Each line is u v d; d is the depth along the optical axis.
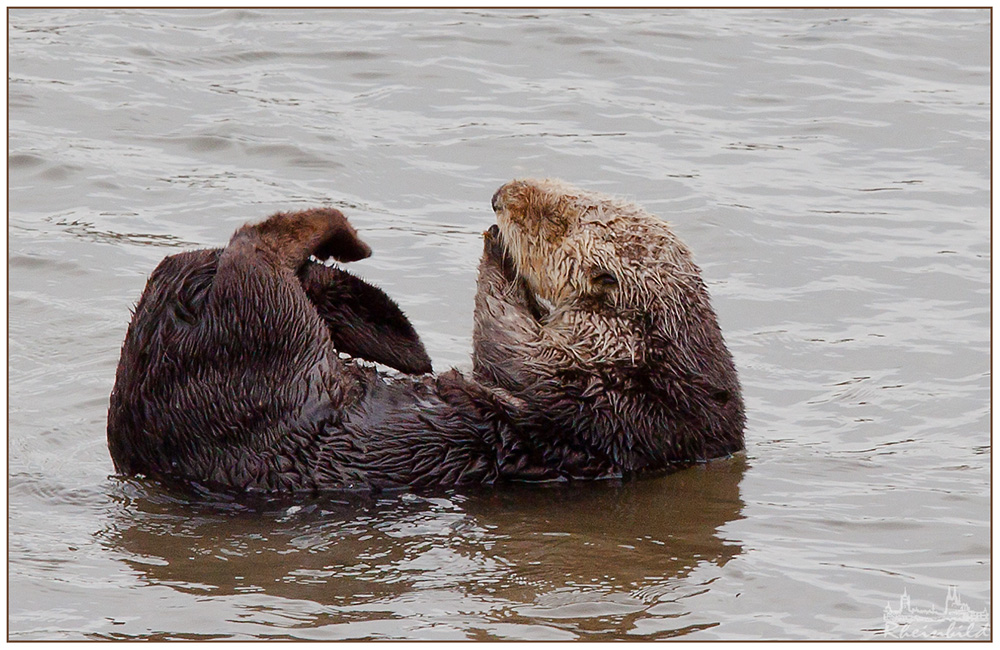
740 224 23.31
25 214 22.81
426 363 15.45
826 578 12.08
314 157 25.61
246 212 23.22
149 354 13.75
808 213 24.00
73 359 17.81
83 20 33.25
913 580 12.03
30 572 12.09
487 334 14.58
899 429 16.44
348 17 34.38
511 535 13.13
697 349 14.80
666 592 11.80
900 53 32.81
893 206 24.45
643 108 28.83
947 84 30.77
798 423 16.69
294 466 13.77
